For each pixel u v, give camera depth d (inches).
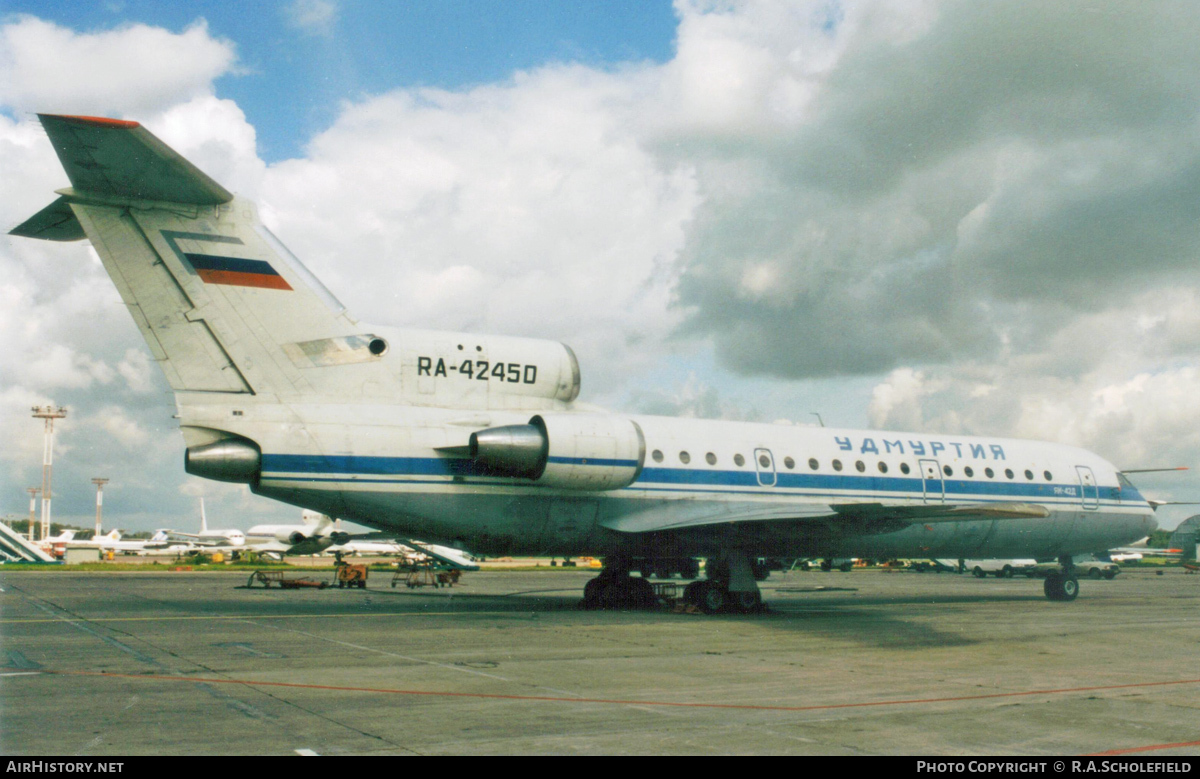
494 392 630.5
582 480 608.4
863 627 567.2
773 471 708.7
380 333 600.7
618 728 249.1
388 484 575.2
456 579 1216.2
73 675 330.0
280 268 569.6
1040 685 343.0
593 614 641.0
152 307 534.0
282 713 262.7
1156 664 410.0
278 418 552.1
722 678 348.8
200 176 505.0
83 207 521.3
